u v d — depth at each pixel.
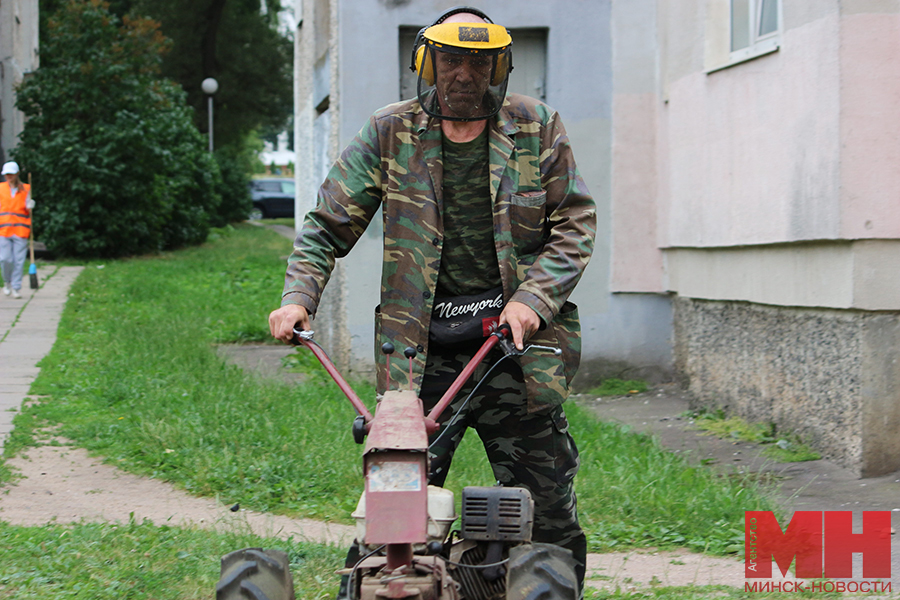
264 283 17.77
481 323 3.54
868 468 7.00
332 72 10.59
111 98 20.67
